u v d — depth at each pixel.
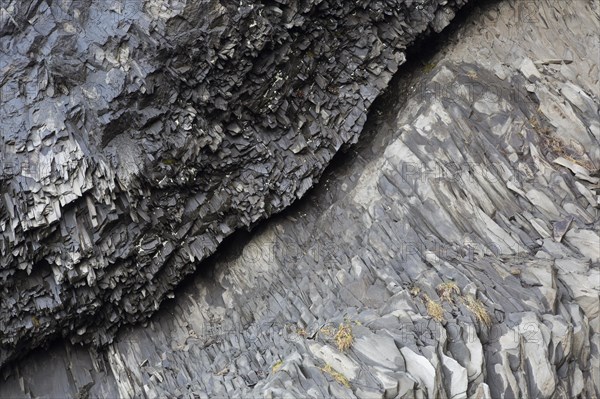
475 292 5.67
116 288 6.38
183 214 6.43
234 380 5.85
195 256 6.62
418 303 5.61
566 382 5.47
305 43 6.58
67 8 5.64
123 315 6.64
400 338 5.23
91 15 5.70
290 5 6.24
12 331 6.02
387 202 6.75
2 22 5.48
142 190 5.95
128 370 6.59
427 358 5.02
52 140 5.54
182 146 6.02
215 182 6.54
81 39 5.63
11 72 5.53
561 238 6.40
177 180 6.14
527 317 5.50
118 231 6.06
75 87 5.66
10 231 5.55
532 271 5.95
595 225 6.56
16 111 5.50
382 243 6.42
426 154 6.87
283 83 6.54
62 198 5.59
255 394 5.14
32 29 5.57
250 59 6.14
